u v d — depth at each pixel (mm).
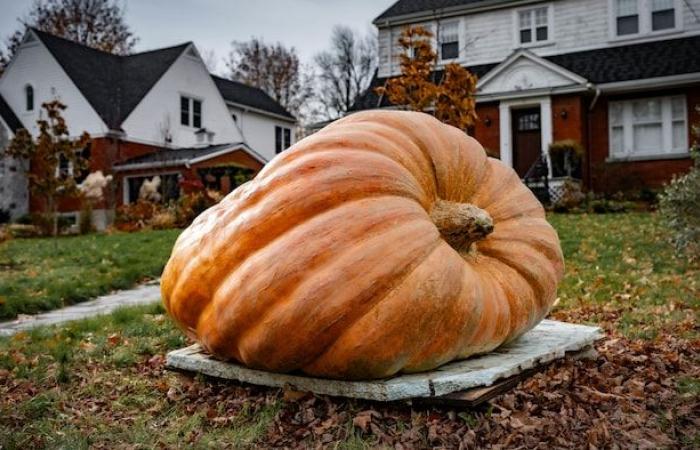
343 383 2943
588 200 15359
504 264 3346
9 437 2936
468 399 2783
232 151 24391
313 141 3088
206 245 3066
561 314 5371
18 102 26016
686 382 3355
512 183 3662
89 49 27234
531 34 19984
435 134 3365
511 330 3256
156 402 3404
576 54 19203
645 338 4375
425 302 2768
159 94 26094
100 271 9656
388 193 2924
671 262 7711
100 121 23781
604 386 3314
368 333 2721
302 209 2834
